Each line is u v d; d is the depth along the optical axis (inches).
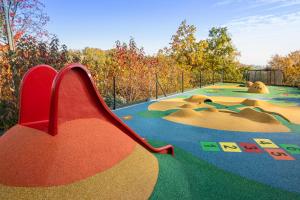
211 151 255.0
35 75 174.7
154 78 709.9
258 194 165.3
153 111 474.3
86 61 510.0
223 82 1343.5
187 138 301.4
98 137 157.0
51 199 120.4
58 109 153.0
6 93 351.6
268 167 214.4
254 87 845.8
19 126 163.9
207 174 192.7
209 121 385.4
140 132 327.6
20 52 357.1
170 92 823.1
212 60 1569.9
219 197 157.5
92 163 140.2
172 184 162.4
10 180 128.3
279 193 167.9
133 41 714.2
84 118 168.2
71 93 161.2
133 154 168.1
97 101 176.9
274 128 345.7
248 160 230.8
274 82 1230.3
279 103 597.6
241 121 379.6
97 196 127.4
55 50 402.6
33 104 174.1
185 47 1456.7
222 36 1552.7
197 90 917.8
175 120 394.3
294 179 191.0
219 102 597.6
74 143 144.1
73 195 123.7
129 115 437.4
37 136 145.8
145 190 146.6
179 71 904.3
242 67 1631.4
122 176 144.3
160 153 218.2
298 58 1831.9
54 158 134.0
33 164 131.7
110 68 666.2
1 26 549.0
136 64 686.5
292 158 238.1
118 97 569.0
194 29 1424.7
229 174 196.4
